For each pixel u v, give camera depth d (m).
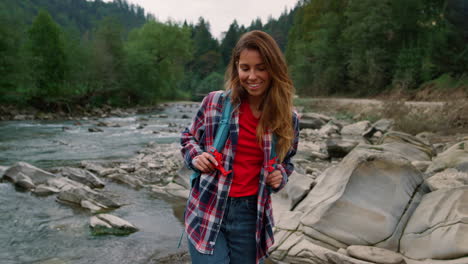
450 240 2.74
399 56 31.09
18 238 3.81
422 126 12.98
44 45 26.12
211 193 1.52
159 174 7.04
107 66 33.12
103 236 3.91
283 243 3.36
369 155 3.60
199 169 1.51
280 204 4.27
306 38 55.31
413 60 29.78
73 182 5.88
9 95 22.59
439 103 18.69
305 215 3.58
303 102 36.84
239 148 1.54
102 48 33.28
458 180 4.03
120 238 3.87
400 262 2.81
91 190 5.27
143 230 4.14
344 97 38.25
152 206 5.07
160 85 43.41
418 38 31.34
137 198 5.45
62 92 27.14
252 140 1.55
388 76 33.28
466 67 22.62
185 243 3.78
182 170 6.09
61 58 27.06
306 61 46.69
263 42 1.48
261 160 1.56
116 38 35.34
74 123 18.52
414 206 3.34
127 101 36.19
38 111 23.52
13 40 22.66
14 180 5.99
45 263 3.25
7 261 3.27
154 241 3.81
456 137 10.84
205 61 97.94
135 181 6.34
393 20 32.94
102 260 3.33
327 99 36.47
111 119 22.09
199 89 85.62
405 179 3.49
